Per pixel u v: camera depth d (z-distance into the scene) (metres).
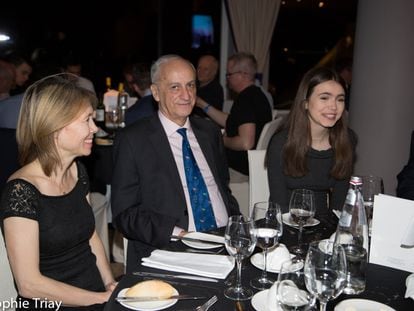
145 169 1.96
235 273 1.31
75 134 1.49
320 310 1.05
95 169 3.27
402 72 3.46
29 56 6.10
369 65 3.56
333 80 2.08
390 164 3.58
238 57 3.64
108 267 1.80
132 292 1.15
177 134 2.08
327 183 2.21
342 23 5.81
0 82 3.98
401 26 3.40
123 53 6.24
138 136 1.98
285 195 2.21
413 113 3.52
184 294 1.18
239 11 5.65
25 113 1.48
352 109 3.77
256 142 3.52
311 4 5.79
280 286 0.99
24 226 1.39
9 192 1.42
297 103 2.15
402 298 1.18
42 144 1.47
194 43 6.22
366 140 3.65
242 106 3.47
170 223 1.76
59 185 1.56
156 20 6.20
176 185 1.97
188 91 2.01
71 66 5.45
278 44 5.89
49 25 6.08
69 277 1.55
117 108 3.98
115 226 1.89
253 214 1.51
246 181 3.56
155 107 3.32
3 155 2.44
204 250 1.47
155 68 2.06
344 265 1.00
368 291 1.21
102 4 6.12
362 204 1.39
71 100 1.47
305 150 2.14
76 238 1.55
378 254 1.39
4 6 5.94
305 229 1.70
